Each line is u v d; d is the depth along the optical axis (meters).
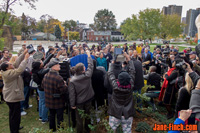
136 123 4.08
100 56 7.45
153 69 4.70
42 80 3.81
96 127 3.54
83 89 3.29
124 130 2.88
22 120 4.45
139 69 4.15
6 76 3.35
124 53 3.20
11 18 25.02
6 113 4.86
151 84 4.67
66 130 3.26
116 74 3.18
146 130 3.70
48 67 3.80
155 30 43.78
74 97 3.25
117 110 2.69
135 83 4.18
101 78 3.91
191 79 2.69
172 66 3.98
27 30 72.19
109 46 11.33
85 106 3.43
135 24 45.91
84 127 3.80
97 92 3.97
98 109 4.02
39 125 4.20
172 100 4.09
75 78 3.22
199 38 2.88
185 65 2.75
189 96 2.74
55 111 3.73
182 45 34.97
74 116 3.93
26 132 3.86
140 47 15.26
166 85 4.12
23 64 3.46
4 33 21.69
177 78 3.79
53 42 54.84
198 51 2.94
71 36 72.75
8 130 3.99
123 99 2.68
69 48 13.22
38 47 7.82
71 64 4.34
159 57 6.85
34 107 5.28
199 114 1.96
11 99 3.48
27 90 4.98
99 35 72.12
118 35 75.25
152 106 4.65
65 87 3.47
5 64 3.42
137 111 4.59
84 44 13.69
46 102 3.58
